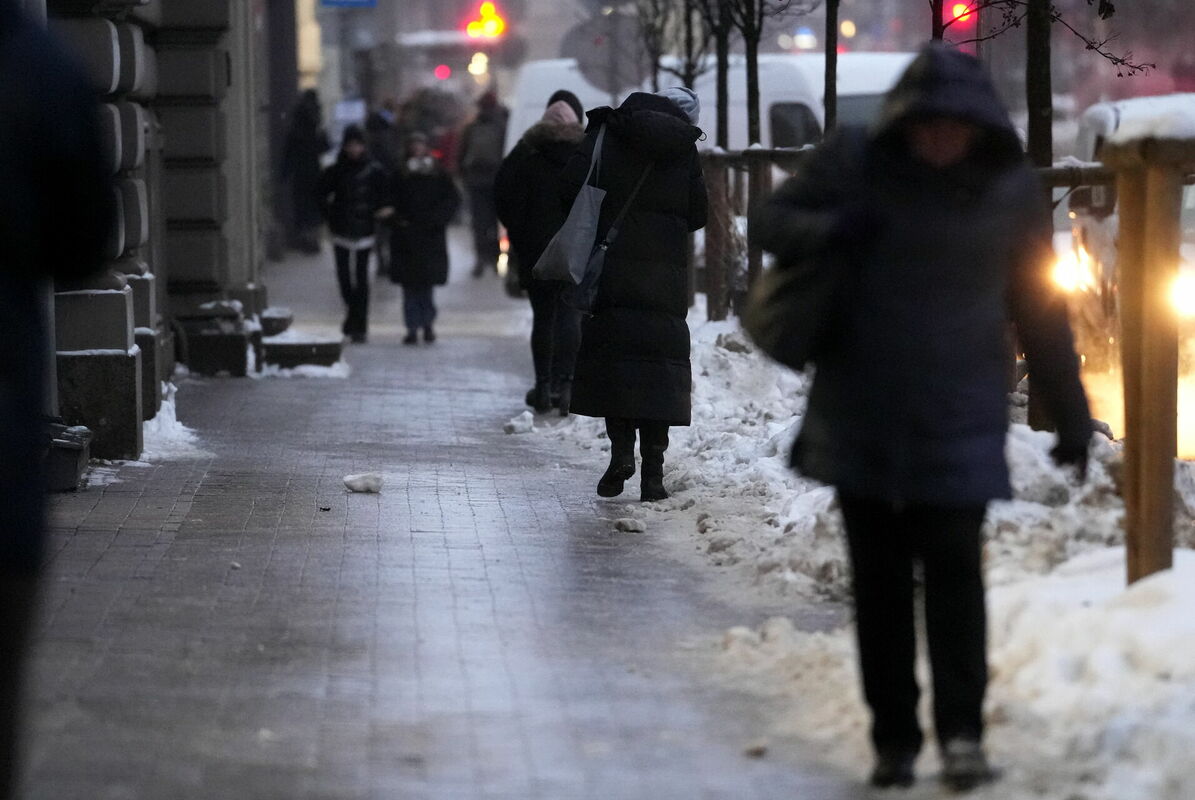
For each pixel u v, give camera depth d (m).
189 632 18.33
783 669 17.00
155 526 23.75
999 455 13.15
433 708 15.91
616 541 23.30
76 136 10.98
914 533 13.68
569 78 63.81
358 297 51.50
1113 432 26.84
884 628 13.80
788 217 13.22
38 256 11.19
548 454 30.89
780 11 40.84
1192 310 28.97
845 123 13.49
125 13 30.16
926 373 13.00
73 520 24.00
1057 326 13.55
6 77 10.85
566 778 14.12
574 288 25.19
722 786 13.97
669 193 25.23
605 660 17.55
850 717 15.32
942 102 12.71
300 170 87.88
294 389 39.97
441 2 163.62
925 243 13.00
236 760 14.40
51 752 14.42
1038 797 13.29
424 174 50.34
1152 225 16.41
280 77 89.94
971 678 13.47
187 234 41.66
